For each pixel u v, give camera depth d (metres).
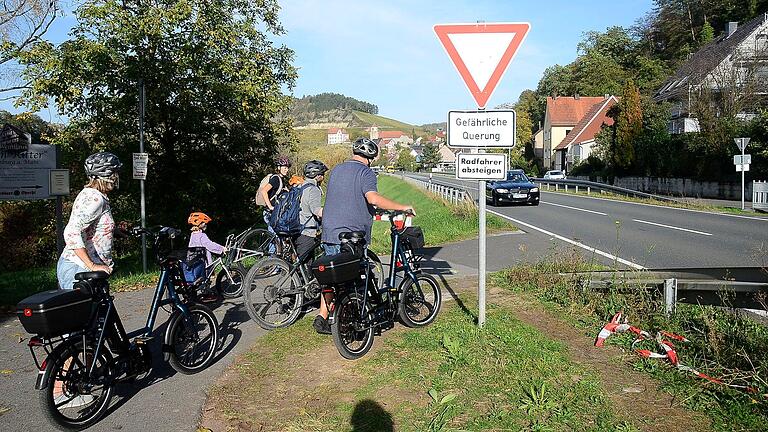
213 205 21.28
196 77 19.44
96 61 18.19
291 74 24.16
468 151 5.82
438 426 4.00
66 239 4.51
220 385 4.96
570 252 10.18
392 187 49.69
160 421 4.29
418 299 6.46
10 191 10.80
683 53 73.00
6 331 7.00
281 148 24.84
